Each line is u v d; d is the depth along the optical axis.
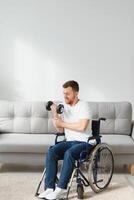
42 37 4.52
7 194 2.95
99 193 3.03
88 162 2.96
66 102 3.15
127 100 4.62
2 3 4.45
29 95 4.60
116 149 3.43
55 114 3.14
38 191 3.02
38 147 3.41
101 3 4.48
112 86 4.60
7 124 3.91
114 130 3.94
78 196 2.89
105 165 3.23
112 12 4.50
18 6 4.46
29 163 3.48
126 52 4.55
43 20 4.49
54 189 2.91
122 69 4.57
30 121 3.93
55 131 3.93
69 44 4.53
